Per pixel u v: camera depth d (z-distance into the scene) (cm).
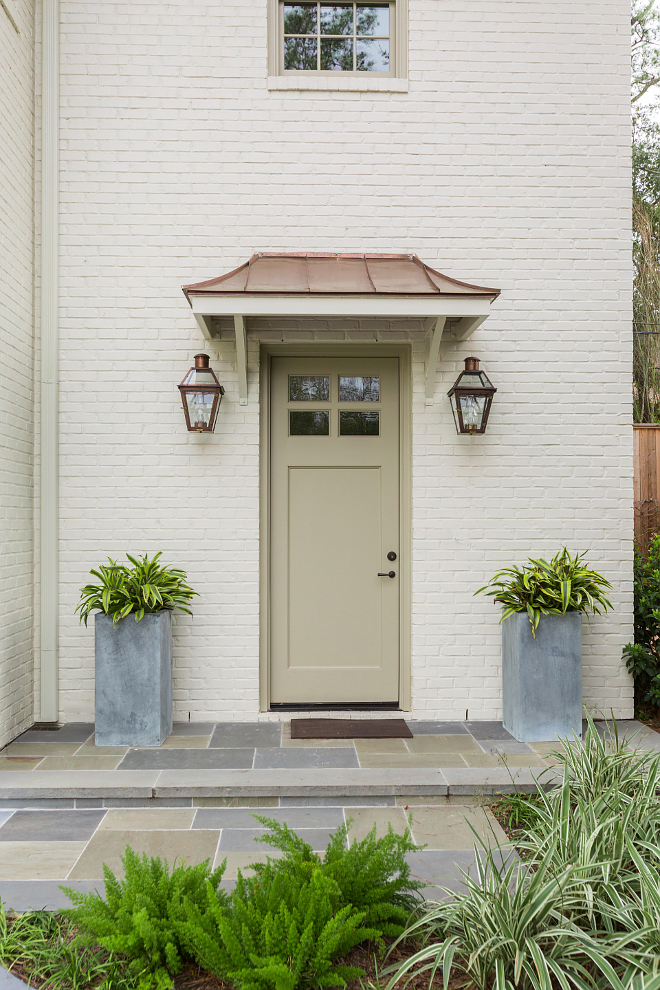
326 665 459
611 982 162
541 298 449
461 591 445
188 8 438
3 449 389
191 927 180
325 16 459
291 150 442
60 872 269
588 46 448
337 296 381
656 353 899
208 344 439
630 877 209
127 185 438
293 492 460
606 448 450
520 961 171
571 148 448
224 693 437
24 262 420
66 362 436
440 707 442
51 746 390
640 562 488
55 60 434
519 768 356
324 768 356
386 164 445
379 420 463
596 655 448
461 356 446
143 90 437
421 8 444
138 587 388
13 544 402
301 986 180
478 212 447
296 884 203
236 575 438
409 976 191
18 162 410
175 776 345
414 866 269
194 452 439
